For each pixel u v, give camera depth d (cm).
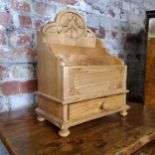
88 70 58
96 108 61
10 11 76
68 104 54
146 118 70
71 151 46
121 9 119
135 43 130
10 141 51
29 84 84
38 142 51
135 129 59
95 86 60
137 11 130
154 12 99
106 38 112
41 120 66
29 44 82
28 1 80
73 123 55
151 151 59
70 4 94
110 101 65
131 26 127
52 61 57
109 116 72
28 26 81
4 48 76
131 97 128
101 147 48
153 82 102
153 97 102
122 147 48
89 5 102
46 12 86
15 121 66
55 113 58
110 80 65
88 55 70
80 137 54
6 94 78
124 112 71
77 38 73
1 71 76
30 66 83
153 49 101
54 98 57
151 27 101
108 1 111
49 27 66
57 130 59
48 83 60
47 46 59
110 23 113
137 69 132
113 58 71
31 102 85
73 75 55
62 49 66
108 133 56
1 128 60
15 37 78
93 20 105
